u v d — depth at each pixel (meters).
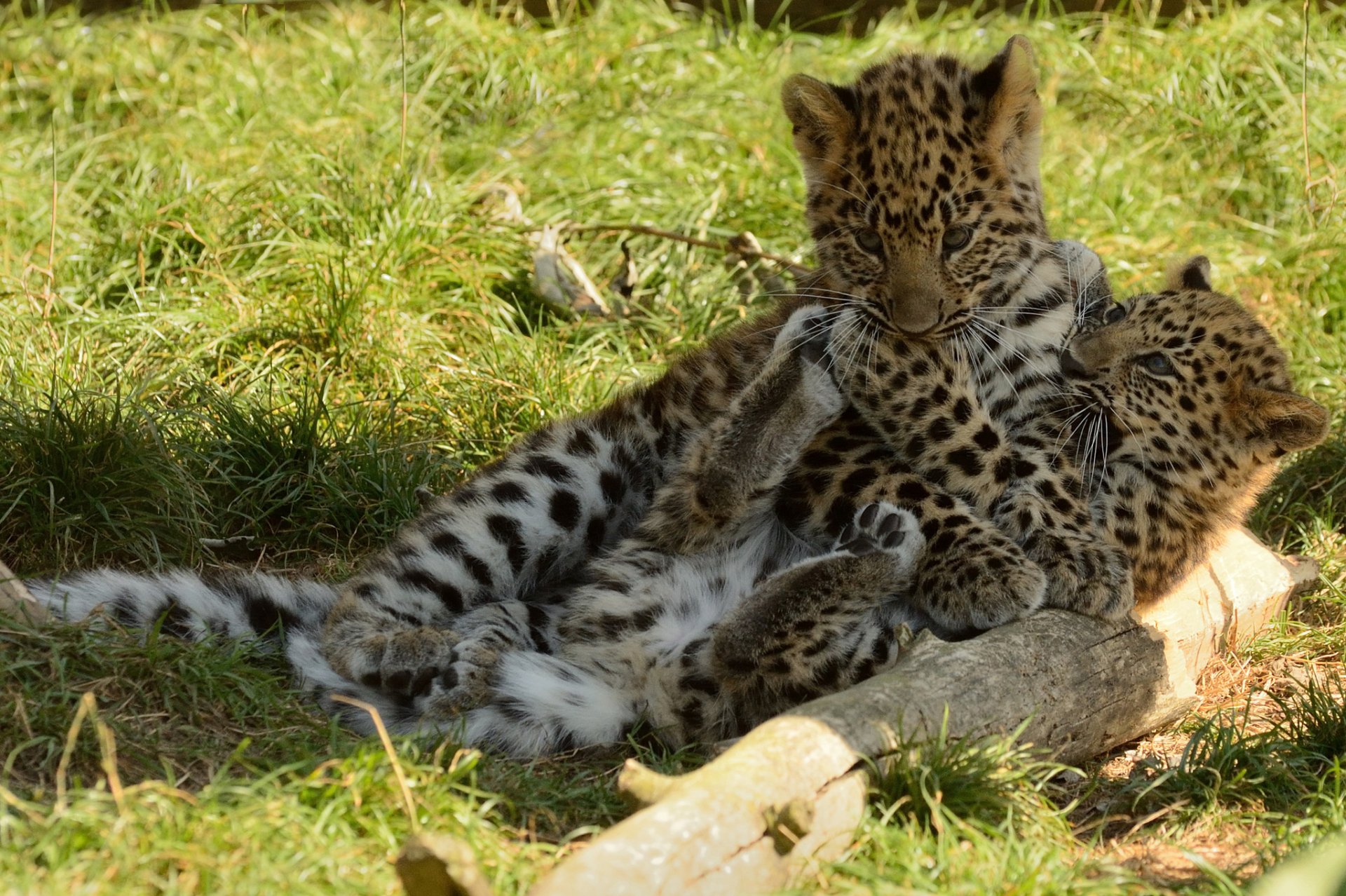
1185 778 8.16
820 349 9.17
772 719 6.81
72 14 19.55
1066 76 18.72
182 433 11.29
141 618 8.72
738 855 5.96
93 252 14.69
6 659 7.30
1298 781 8.07
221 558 10.86
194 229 14.70
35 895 5.54
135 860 5.87
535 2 20.56
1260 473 10.20
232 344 13.32
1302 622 11.09
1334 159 17.03
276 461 11.34
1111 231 16.22
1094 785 8.05
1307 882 4.84
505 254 15.20
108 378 12.09
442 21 19.03
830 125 9.81
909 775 6.95
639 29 19.39
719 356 10.27
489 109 17.84
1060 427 9.66
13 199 15.20
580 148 16.91
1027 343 9.88
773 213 16.05
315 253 14.30
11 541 10.04
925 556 8.89
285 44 19.14
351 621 8.91
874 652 8.44
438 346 13.64
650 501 10.19
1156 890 6.54
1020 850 6.69
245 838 6.10
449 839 5.47
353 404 12.20
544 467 9.84
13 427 10.35
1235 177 17.34
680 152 17.11
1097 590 8.60
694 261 15.35
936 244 9.48
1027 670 7.94
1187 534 9.84
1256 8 19.16
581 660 8.82
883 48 19.36
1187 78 18.52
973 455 9.18
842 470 9.29
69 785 6.78
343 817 6.60
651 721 8.56
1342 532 12.55
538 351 13.42
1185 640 9.66
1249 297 15.30
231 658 8.02
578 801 7.46
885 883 6.27
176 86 18.12
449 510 9.62
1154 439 9.65
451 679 8.45
